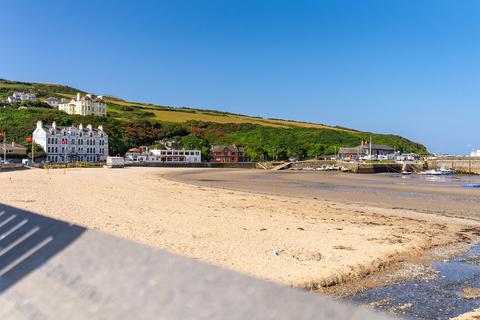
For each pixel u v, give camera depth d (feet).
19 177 151.64
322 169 427.33
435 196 120.67
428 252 45.62
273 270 35.01
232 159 498.28
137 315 11.82
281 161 523.70
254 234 50.65
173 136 532.32
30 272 16.19
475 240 53.16
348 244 47.34
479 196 121.70
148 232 48.19
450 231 59.57
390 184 186.60
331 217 69.72
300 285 31.91
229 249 41.70
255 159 517.55
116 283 13.26
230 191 124.57
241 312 10.44
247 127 626.64
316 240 48.80
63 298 13.98
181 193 108.06
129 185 131.95
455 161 398.01
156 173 255.50
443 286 33.76
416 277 36.04
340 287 32.73
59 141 375.45
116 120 515.91
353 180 222.89
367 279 34.94
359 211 80.23
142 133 504.84
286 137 611.88
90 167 332.60
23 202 67.36
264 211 74.49
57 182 131.13
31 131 394.93
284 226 57.72
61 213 57.52
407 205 94.48
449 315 27.68
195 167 431.02
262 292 10.78
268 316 10.04
